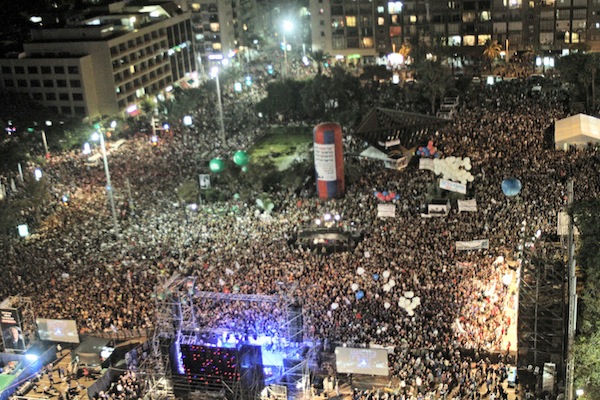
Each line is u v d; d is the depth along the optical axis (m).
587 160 99.81
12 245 97.19
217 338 65.44
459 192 87.88
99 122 149.25
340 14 188.75
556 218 83.56
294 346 65.75
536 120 120.81
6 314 71.50
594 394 58.56
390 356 66.06
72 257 90.50
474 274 74.50
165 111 154.88
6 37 193.25
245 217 96.94
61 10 198.00
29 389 69.50
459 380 62.53
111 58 166.38
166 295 67.06
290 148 136.50
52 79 165.25
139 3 196.12
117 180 118.94
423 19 183.88
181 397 64.75
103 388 68.38
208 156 127.31
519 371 64.06
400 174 106.56
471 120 125.06
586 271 67.38
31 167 128.12
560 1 173.50
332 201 100.31
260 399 62.97
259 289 75.44
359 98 148.75
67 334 72.94
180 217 100.31
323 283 75.31
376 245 82.50
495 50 173.62
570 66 134.25
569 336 60.97
